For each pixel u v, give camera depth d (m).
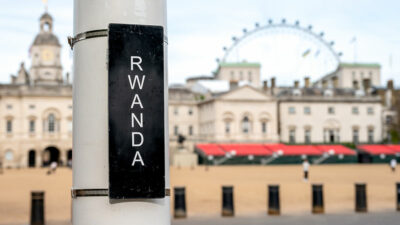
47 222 23.75
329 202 32.12
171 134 120.12
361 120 122.19
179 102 121.00
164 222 6.27
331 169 83.69
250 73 172.38
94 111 6.29
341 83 177.38
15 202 33.31
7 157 106.94
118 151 6.02
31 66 140.75
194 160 99.19
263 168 88.25
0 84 108.38
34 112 108.31
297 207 29.53
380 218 23.48
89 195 6.21
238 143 112.81
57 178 61.88
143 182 6.04
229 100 113.31
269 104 115.44
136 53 6.14
